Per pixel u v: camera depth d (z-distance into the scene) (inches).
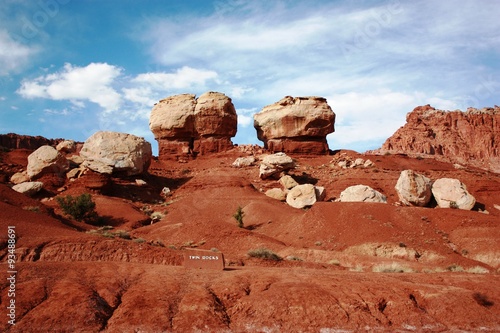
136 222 2272.4
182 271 999.6
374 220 1946.4
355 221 1948.8
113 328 761.0
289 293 831.1
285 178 2775.6
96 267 993.5
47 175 2694.4
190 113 3794.3
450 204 2303.2
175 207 2618.1
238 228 1871.3
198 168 3535.9
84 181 2662.4
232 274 964.0
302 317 789.9
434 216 2028.8
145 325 766.5
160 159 3811.5
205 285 892.0
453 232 1911.9
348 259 1651.1
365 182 2903.5
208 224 1897.1
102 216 2306.8
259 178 3078.2
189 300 820.6
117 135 2957.7
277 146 3750.0
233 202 2571.4
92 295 826.8
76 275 936.3
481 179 3034.0
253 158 3432.6
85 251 1141.7
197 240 1818.4
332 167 3373.5
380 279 951.0
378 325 786.8
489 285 930.1
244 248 1736.0
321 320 786.8
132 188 2859.3
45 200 2443.4
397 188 2423.7
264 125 3836.1
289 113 3720.5
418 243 1788.9
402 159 3688.5
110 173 2738.7
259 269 1093.8
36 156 2706.7
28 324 751.7
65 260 1107.3
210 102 3791.8
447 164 3811.5
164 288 868.6
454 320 804.6
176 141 3843.5
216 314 795.4
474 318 805.2
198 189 2896.2
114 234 1653.5
